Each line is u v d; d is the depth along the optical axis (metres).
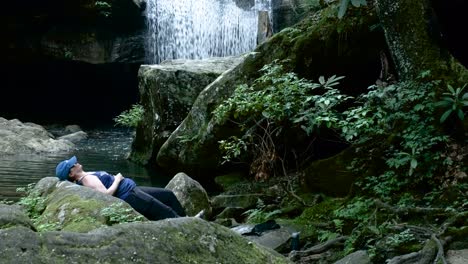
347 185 6.99
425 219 5.47
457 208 5.58
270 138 8.22
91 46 19.66
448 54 6.66
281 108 7.23
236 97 7.89
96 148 14.84
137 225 2.56
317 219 6.50
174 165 10.02
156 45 20.39
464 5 8.08
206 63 11.74
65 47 19.66
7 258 2.21
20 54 20.02
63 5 18.81
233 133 8.98
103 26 19.66
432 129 6.27
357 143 7.10
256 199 7.76
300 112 7.05
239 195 7.86
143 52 20.17
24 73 21.30
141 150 12.07
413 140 6.21
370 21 8.40
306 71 8.77
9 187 8.84
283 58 8.88
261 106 7.50
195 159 9.45
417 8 6.67
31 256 2.24
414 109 6.32
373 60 8.64
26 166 11.40
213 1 21.12
